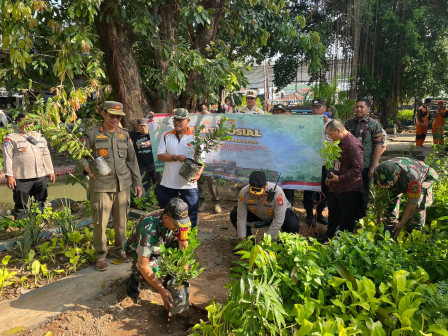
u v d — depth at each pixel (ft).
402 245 12.71
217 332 9.24
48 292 12.55
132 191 20.76
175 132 16.25
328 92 38.45
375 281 10.31
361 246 11.14
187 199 16.20
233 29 30.60
